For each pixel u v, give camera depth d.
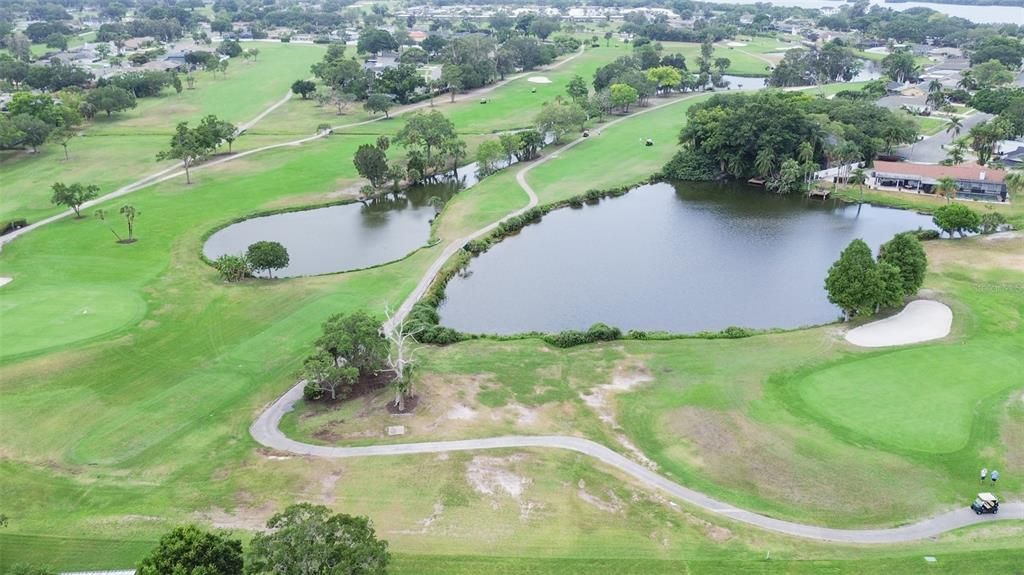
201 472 72.38
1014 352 93.19
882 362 91.56
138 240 137.62
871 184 170.62
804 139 176.12
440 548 61.75
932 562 59.22
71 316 104.25
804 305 113.75
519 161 198.12
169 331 101.00
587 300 116.06
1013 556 59.66
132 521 65.19
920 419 78.94
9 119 199.12
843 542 62.28
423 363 93.88
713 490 69.50
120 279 119.31
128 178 178.25
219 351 96.06
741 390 86.38
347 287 116.75
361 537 50.81
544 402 85.06
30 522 65.38
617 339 100.69
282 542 49.25
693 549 61.59
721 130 180.00
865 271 101.50
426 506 67.12
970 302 108.38
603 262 131.62
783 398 84.31
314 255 135.00
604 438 77.94
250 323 103.88
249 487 69.88
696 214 158.50
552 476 71.31
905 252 107.19
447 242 137.75
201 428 79.94
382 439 77.56
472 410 83.00
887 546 61.56
